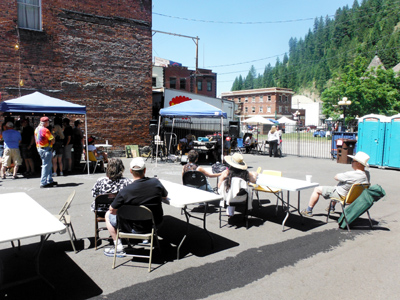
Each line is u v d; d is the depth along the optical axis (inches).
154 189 160.4
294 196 328.5
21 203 161.2
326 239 207.0
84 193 316.8
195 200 168.6
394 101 1836.9
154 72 1628.9
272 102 2994.6
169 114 516.7
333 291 141.6
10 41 489.1
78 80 557.3
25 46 502.3
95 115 580.1
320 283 148.8
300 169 514.0
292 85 7273.6
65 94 545.0
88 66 566.6
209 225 232.8
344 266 167.2
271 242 200.7
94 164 466.3
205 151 615.5
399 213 269.6
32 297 132.6
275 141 705.6
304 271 160.9
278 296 136.8
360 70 1820.9
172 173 451.5
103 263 166.9
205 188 247.3
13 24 490.0
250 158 682.2
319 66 7012.8
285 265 167.5
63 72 541.0
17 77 498.3
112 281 147.6
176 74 1800.0
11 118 428.1
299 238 208.4
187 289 141.4
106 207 184.2
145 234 159.8
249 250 187.2
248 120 948.0
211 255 179.3
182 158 552.1
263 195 332.5
